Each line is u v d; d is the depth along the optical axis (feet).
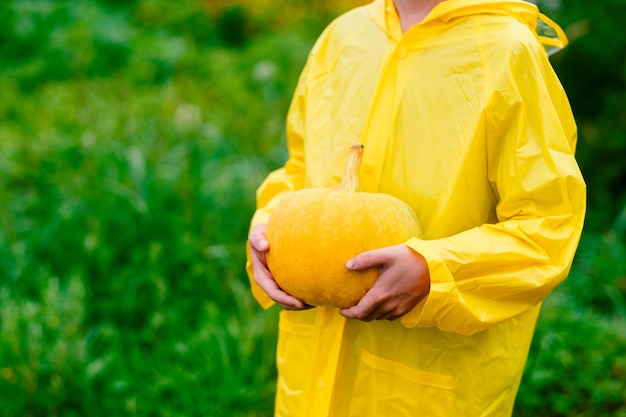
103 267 10.45
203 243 11.06
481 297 4.50
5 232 11.30
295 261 4.55
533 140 4.55
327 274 4.47
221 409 8.37
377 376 5.10
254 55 18.28
